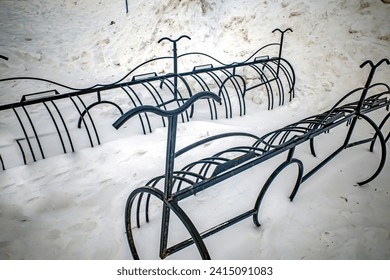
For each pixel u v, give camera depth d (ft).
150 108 2.88
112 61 17.56
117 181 7.00
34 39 18.89
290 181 6.61
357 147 8.04
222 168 4.09
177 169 7.45
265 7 16.21
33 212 5.93
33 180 6.86
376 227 5.32
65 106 11.51
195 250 4.99
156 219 5.81
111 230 5.55
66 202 6.25
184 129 9.75
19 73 14.80
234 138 9.04
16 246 5.14
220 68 11.41
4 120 10.14
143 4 22.24
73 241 5.29
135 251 4.74
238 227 5.39
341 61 12.34
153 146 8.56
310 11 14.28
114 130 9.79
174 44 10.49
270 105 12.69
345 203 5.95
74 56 17.67
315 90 12.28
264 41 14.90
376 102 7.05
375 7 13.05
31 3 26.22
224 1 18.67
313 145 8.25
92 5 27.25
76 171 7.32
